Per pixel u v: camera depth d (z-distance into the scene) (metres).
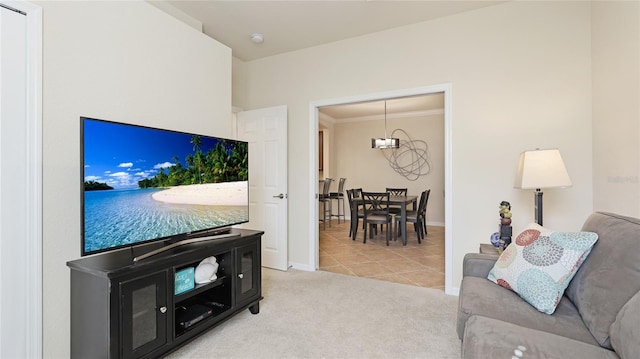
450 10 2.75
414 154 6.79
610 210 2.06
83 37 1.82
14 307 1.53
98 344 1.47
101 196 1.56
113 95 1.98
